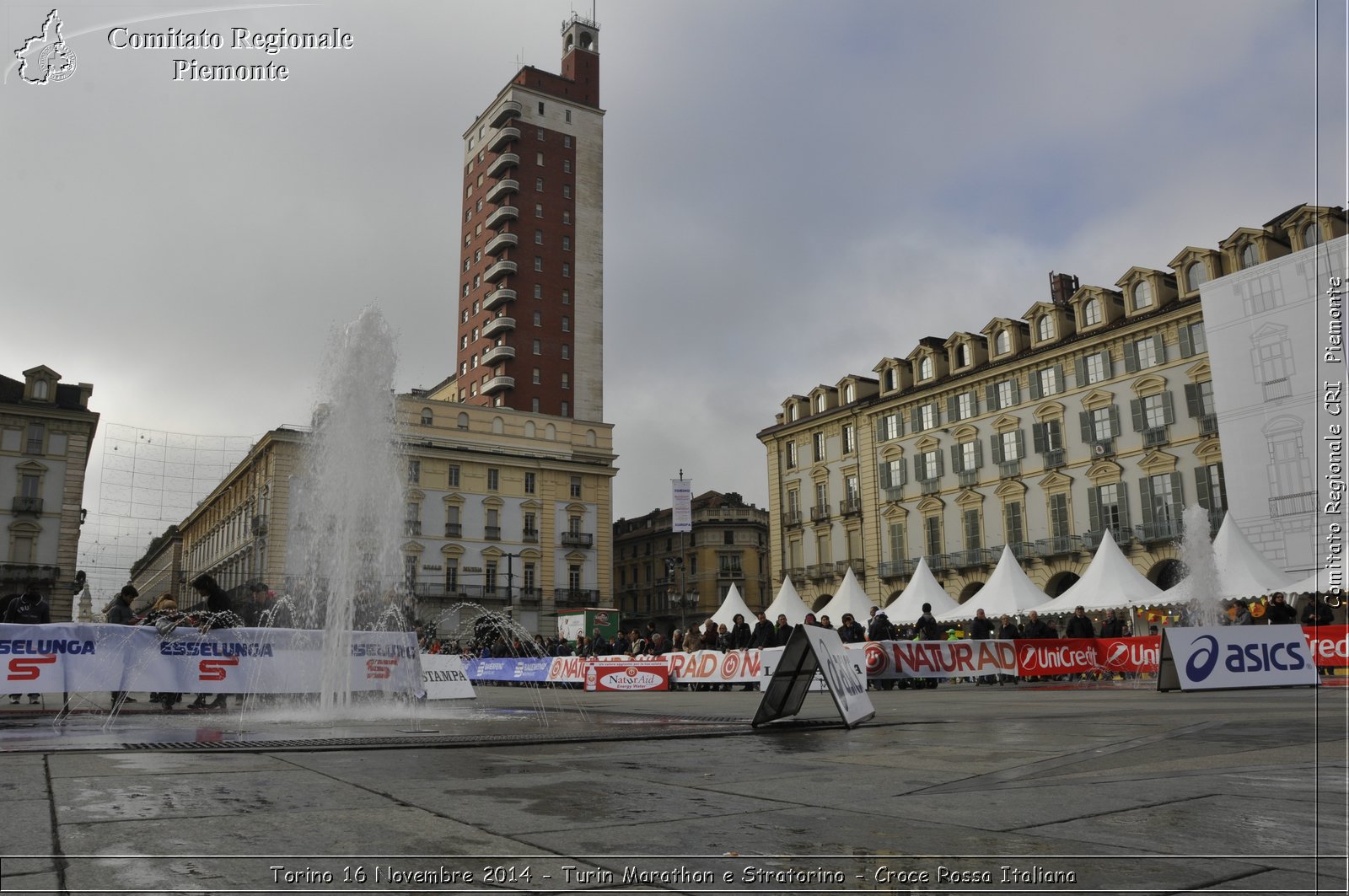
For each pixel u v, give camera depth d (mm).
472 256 82125
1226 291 33875
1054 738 6703
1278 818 3420
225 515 65750
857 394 54594
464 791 4055
